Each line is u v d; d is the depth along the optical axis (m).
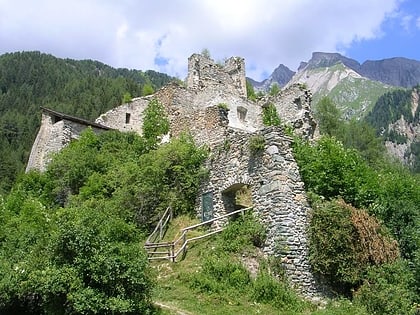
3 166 48.16
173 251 15.33
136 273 11.17
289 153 16.30
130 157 24.75
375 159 45.38
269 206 15.38
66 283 10.62
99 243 11.25
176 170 18.95
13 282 11.58
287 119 31.25
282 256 14.42
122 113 34.34
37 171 26.20
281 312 12.59
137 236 15.32
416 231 16.69
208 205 17.83
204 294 13.02
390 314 12.78
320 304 13.88
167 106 29.98
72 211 15.11
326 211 15.26
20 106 84.81
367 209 16.98
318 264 14.63
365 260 14.64
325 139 19.69
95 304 10.50
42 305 11.64
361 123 55.38
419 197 18.64
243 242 15.15
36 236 13.99
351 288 14.65
